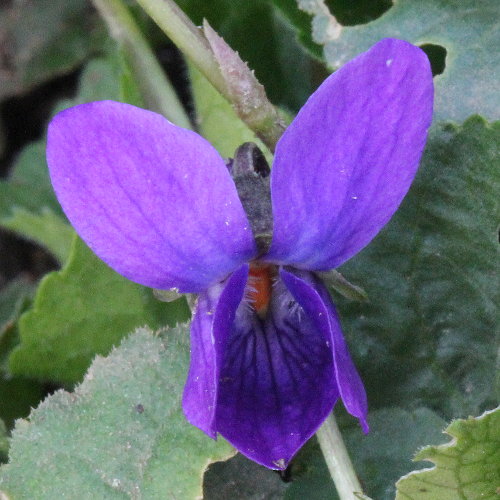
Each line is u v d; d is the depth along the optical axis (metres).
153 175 0.11
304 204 0.11
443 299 0.12
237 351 0.11
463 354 0.12
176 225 0.11
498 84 0.12
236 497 0.12
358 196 0.11
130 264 0.11
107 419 0.12
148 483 0.12
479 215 0.12
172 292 0.11
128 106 0.10
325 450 0.12
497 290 0.12
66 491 0.12
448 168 0.12
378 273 0.12
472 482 0.11
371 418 0.12
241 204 0.11
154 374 0.12
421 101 0.11
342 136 0.11
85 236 0.11
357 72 0.10
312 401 0.11
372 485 0.12
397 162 0.11
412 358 0.12
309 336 0.11
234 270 0.11
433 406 0.12
